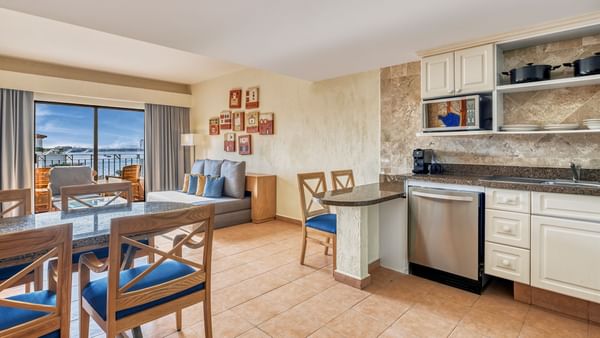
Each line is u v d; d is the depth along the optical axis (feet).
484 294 8.25
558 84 7.89
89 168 17.42
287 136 15.88
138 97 20.22
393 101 11.68
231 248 11.99
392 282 9.00
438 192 8.77
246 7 6.92
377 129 12.28
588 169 8.00
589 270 6.67
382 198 7.85
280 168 16.38
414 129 11.16
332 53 10.18
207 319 5.61
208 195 16.52
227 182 16.58
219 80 20.21
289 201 16.02
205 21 7.66
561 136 8.42
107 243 5.37
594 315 6.83
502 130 8.64
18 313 4.17
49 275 5.07
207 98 21.38
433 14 7.26
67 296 4.11
